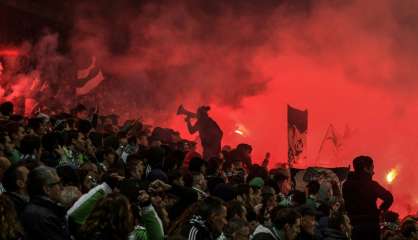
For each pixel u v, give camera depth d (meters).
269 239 19.59
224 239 19.58
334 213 23.95
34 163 19.23
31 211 16.33
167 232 19.25
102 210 15.47
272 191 23.97
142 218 18.17
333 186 29.17
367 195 24.81
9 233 14.40
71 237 17.67
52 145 24.20
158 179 21.61
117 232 15.35
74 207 18.09
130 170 23.27
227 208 20.27
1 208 14.45
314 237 23.20
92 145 27.80
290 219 19.81
